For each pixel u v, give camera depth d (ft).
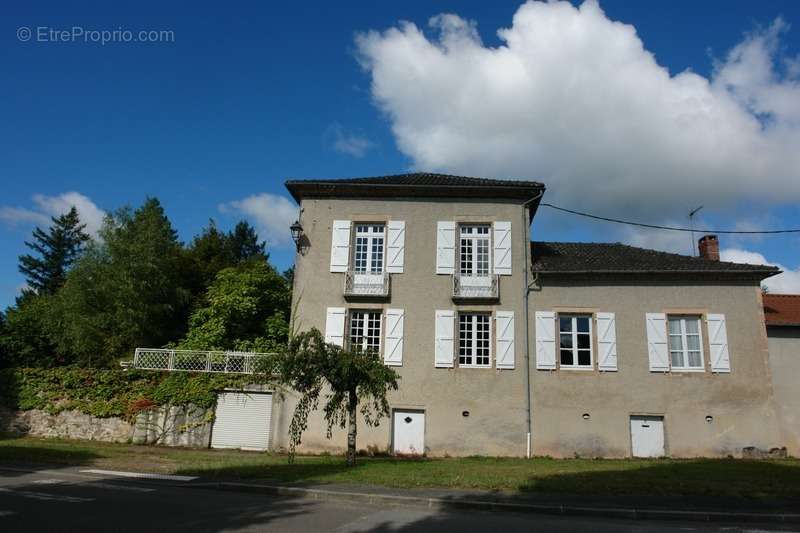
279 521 27.20
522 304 65.82
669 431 61.41
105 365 77.71
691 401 62.08
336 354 48.85
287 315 85.66
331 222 69.62
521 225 68.28
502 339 64.75
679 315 64.90
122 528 24.30
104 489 35.35
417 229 68.85
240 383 64.54
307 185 69.67
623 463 52.47
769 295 72.02
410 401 63.36
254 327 84.53
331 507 31.78
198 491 36.27
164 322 88.79
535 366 63.98
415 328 65.62
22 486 35.45
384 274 67.05
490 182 70.79
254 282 85.05
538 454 61.31
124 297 82.17
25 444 57.77
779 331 65.05
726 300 64.69
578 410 62.44
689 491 35.88
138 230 89.61
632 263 67.77
